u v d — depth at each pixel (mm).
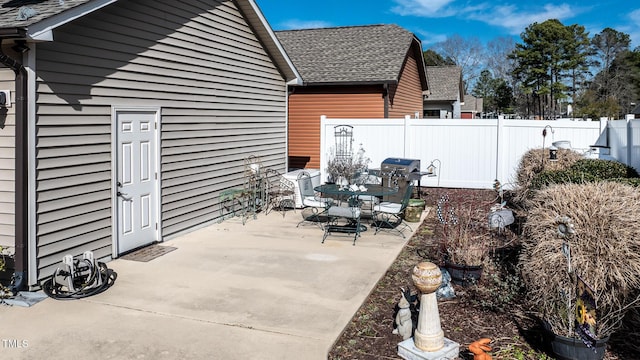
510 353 4078
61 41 5762
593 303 3643
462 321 4742
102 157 6500
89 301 5250
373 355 4160
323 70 16438
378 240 8047
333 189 8602
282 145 12094
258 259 6887
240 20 9898
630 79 53719
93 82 6285
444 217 8227
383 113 15594
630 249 4312
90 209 6324
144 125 7312
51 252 5727
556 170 8148
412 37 17953
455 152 13297
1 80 5387
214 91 9109
